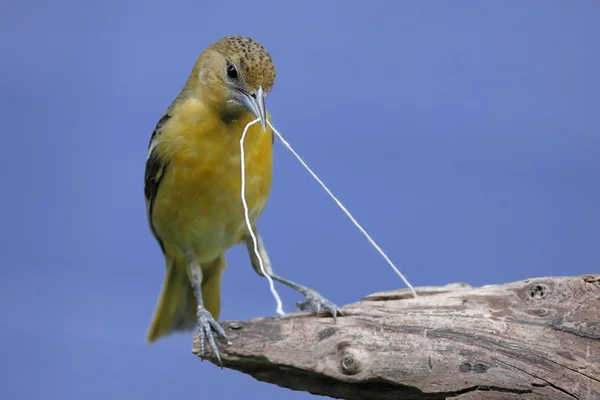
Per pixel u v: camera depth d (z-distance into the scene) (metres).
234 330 9.30
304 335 9.09
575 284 8.70
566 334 8.50
